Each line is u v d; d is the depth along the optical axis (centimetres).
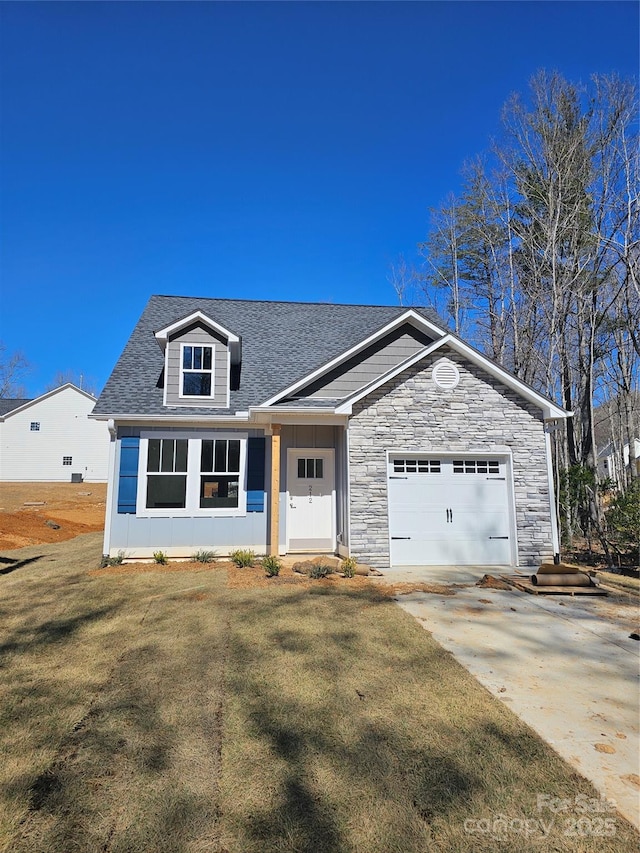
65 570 995
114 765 310
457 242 2480
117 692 417
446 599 749
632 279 1631
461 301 2484
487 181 2275
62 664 482
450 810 270
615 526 1134
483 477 1078
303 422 1066
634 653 531
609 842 246
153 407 1109
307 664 479
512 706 399
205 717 373
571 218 1814
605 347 1948
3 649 526
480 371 1095
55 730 354
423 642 548
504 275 2253
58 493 2917
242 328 1466
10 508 2202
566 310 1839
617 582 916
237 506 1120
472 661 498
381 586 834
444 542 1047
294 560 1060
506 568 1018
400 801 276
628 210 1647
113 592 785
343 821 260
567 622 643
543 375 2064
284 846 243
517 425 1087
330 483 1189
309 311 1608
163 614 656
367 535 1016
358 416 1051
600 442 3741
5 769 305
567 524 1423
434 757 321
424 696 413
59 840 246
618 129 1759
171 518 1088
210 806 272
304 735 347
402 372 1070
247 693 414
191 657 498
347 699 405
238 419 1093
